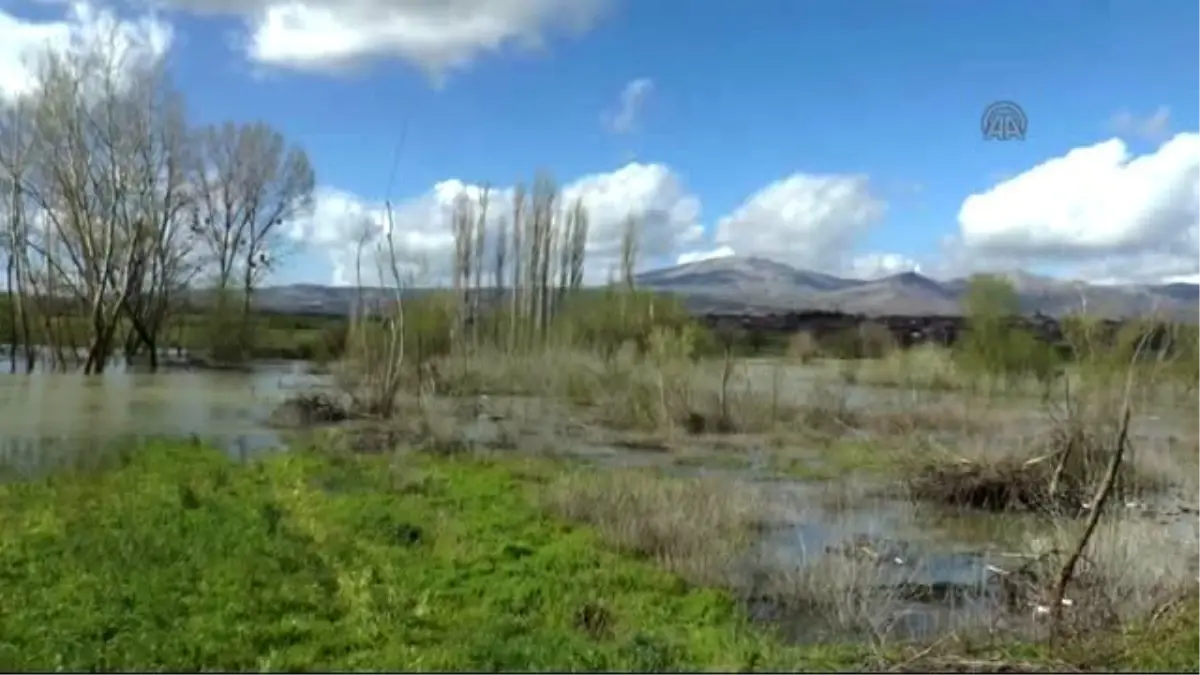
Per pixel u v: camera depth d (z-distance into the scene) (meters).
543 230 54.66
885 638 11.51
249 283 62.81
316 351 61.59
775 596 13.96
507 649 10.21
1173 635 11.31
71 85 49.44
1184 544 16.47
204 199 61.12
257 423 31.67
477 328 51.41
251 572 12.83
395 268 46.69
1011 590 14.37
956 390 42.47
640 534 16.33
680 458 27.12
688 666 9.73
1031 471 21.56
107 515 15.85
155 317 55.94
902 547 17.48
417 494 19.80
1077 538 13.75
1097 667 10.09
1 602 11.38
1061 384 40.75
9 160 50.38
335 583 12.83
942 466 22.14
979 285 42.00
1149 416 35.16
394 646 10.42
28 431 28.56
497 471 23.06
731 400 34.16
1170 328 24.30
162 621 10.92
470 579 13.46
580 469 22.97
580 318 49.69
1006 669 9.66
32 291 53.72
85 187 49.91
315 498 18.30
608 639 11.20
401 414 33.41
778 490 22.48
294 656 9.98
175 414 33.75
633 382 37.00
